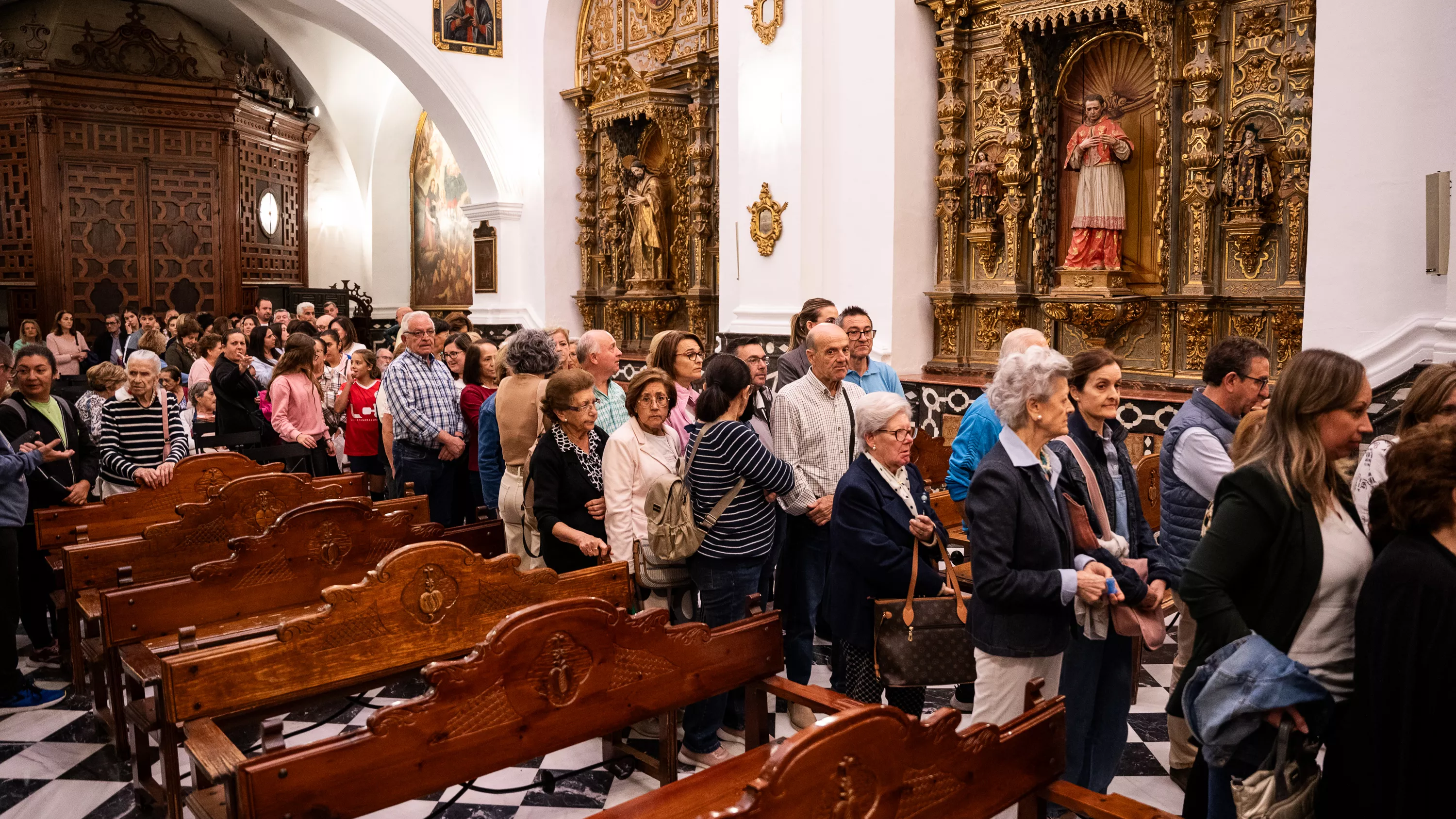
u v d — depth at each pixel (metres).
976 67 8.70
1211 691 2.46
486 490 5.70
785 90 9.13
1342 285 5.75
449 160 17.53
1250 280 7.34
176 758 3.61
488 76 13.32
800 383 4.70
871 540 3.79
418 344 6.64
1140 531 3.63
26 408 5.40
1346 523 2.53
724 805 2.88
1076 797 2.77
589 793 4.05
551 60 12.96
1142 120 7.93
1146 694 4.98
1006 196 8.55
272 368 9.59
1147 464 5.48
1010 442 3.15
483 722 2.85
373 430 7.54
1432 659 2.16
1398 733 2.21
